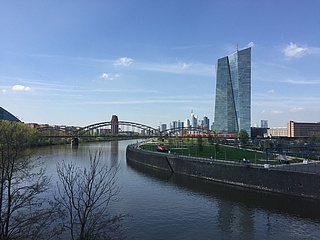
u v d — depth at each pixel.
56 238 25.91
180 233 32.66
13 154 23.86
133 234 32.00
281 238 31.44
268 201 45.16
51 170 63.72
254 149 109.00
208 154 89.88
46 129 191.00
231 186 56.66
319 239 31.08
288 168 52.66
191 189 54.53
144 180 63.94
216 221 36.56
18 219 22.27
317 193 44.50
